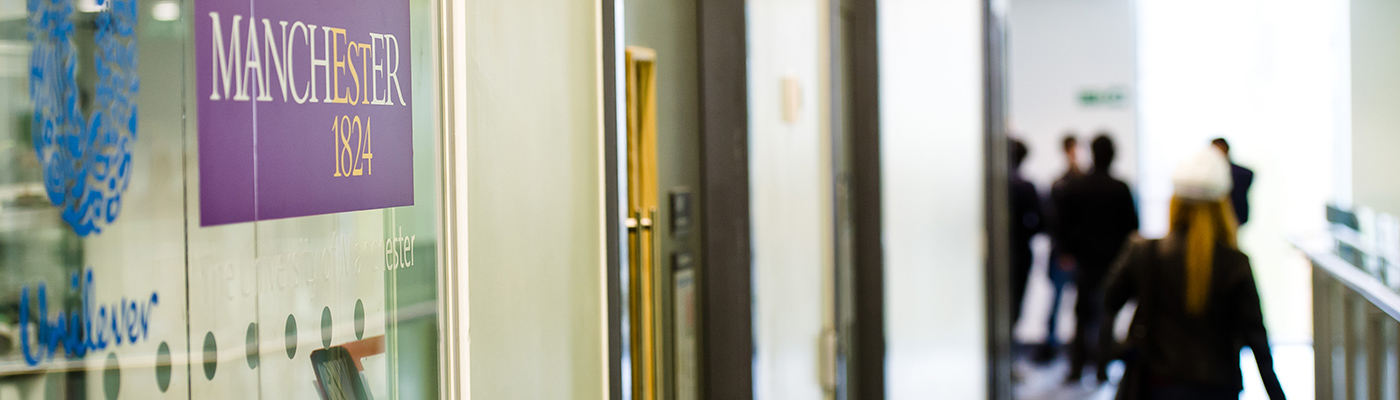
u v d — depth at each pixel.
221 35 0.77
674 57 1.99
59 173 0.63
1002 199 4.00
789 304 2.69
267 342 0.83
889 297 3.74
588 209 1.57
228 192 0.78
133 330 0.69
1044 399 5.38
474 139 1.20
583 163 1.54
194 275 0.74
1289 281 6.64
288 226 0.85
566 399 1.50
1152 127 7.03
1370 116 5.67
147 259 0.70
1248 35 6.75
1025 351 6.75
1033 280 7.10
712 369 2.20
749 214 2.23
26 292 0.61
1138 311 3.34
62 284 0.64
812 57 2.91
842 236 3.30
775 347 2.55
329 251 0.92
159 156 0.71
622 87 1.71
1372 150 5.66
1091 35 7.03
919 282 3.87
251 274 0.81
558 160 1.45
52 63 0.63
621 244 1.73
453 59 1.13
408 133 1.05
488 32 1.23
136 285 0.69
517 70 1.32
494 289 1.26
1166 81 6.97
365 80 0.97
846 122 3.41
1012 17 7.11
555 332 1.45
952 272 3.97
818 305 3.00
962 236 3.98
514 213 1.31
